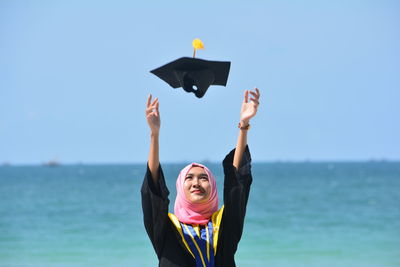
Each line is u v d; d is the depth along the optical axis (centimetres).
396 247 2542
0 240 2825
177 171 12962
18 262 2259
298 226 3300
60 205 4741
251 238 2842
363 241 2728
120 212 4119
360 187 7144
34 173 17038
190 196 737
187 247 719
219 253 725
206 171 748
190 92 750
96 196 5775
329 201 5006
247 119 741
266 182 8919
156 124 723
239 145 752
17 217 3878
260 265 2178
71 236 2931
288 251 2480
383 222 3456
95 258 2328
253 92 746
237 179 736
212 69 740
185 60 728
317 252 2441
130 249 2530
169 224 736
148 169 729
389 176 11275
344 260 2258
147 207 724
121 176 12975
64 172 18100
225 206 737
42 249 2548
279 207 4481
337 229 3161
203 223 737
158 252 735
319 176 11700
